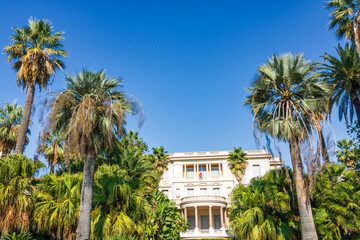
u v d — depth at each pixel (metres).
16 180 14.88
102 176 15.97
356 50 16.70
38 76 20.86
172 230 22.89
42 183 16.33
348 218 13.55
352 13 17.27
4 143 28.19
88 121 12.48
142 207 15.19
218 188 44.12
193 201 39.34
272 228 13.52
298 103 13.31
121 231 12.92
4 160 15.55
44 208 14.00
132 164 25.23
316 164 11.57
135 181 16.28
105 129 13.32
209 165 46.53
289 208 14.45
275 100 13.73
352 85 17.19
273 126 12.34
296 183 13.03
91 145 13.27
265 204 14.58
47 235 16.97
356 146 17.50
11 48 21.03
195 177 45.22
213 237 36.28
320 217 13.93
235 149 37.97
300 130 12.66
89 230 12.48
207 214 42.88
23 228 14.28
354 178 15.38
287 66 13.70
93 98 14.10
